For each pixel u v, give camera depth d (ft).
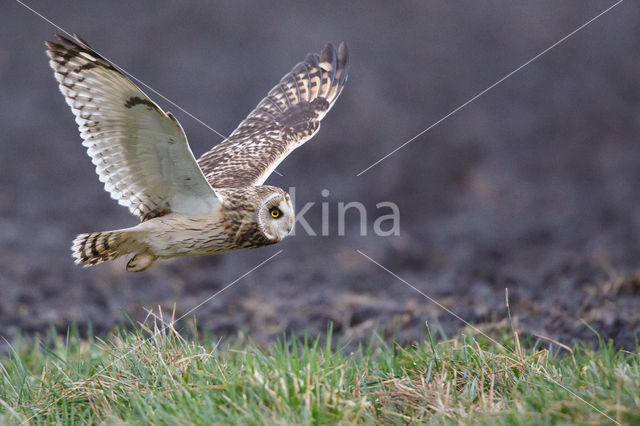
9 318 45.39
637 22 118.93
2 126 93.81
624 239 68.64
